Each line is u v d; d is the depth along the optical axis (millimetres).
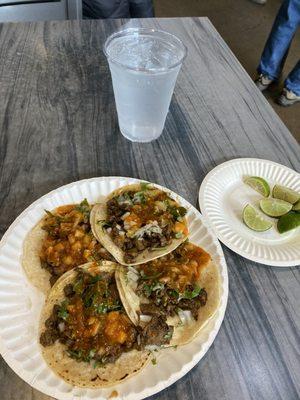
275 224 332
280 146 405
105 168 358
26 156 359
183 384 228
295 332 258
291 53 1240
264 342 251
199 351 235
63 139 380
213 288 270
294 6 928
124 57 353
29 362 224
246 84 482
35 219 300
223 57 523
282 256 300
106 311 270
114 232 307
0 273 264
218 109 440
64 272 283
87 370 231
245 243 308
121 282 279
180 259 296
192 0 1432
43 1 680
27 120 396
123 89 336
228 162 371
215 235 303
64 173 349
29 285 266
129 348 250
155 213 315
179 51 360
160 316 262
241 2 1455
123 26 551
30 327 245
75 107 418
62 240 301
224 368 236
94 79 458
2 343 227
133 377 227
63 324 257
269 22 1360
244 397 224
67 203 317
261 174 370
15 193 326
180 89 461
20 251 280
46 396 215
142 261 294
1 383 218
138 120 364
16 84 438
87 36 524
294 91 980
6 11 671
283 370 238
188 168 368
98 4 752
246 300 273
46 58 480
